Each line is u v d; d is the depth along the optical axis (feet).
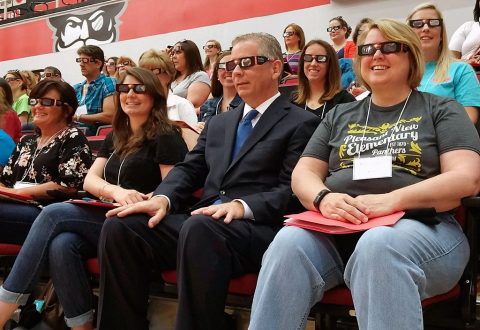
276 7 17.52
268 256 4.14
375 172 4.52
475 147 4.37
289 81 12.37
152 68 9.87
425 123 4.61
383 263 3.63
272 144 5.45
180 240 4.67
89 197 6.80
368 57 4.89
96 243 5.78
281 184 5.30
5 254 6.64
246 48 5.80
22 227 6.71
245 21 18.13
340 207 4.17
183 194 5.66
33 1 24.06
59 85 7.70
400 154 4.55
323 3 16.62
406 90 4.90
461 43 10.07
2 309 5.49
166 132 6.50
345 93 8.91
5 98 10.27
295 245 4.06
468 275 4.30
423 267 3.82
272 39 5.96
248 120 5.80
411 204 4.09
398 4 15.17
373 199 4.17
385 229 3.81
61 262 5.50
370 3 15.74
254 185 5.41
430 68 7.19
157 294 5.57
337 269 4.30
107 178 6.64
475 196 4.16
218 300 4.54
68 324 5.55
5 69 23.57
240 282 4.85
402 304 3.54
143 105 6.52
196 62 12.39
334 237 4.50
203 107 10.73
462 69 6.92
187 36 19.31
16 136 10.43
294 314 3.95
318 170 5.02
